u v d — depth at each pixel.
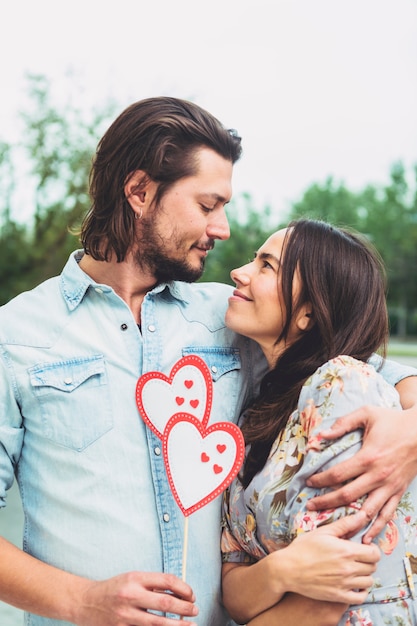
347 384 1.60
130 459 1.70
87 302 1.80
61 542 1.68
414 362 17.19
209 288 2.05
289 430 1.69
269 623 1.60
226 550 1.78
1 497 1.71
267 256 1.83
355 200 38.88
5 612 3.71
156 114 1.80
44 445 1.72
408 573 1.57
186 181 1.79
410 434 1.53
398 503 1.58
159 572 1.63
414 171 34.84
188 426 1.61
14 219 13.87
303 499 1.56
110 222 1.82
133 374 1.76
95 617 1.53
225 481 1.56
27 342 1.75
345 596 1.47
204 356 1.87
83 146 13.35
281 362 1.82
